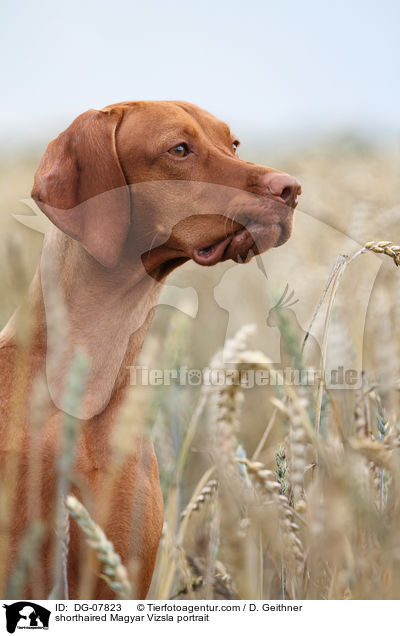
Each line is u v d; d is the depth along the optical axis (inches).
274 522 111.7
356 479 92.1
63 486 101.1
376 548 101.0
